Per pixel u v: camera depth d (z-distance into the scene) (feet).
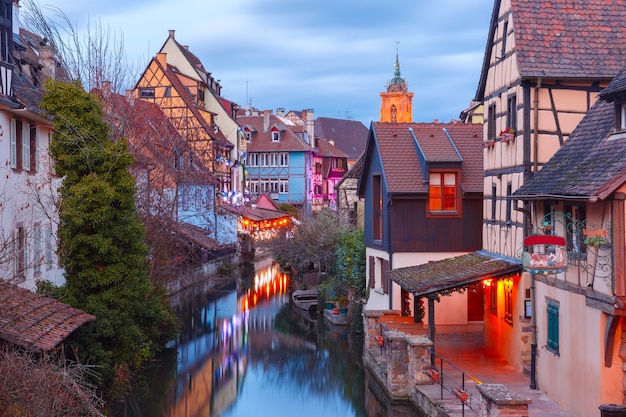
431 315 61.05
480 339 76.07
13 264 60.29
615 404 42.29
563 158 51.57
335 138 303.68
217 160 162.91
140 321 68.95
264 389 67.21
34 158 69.51
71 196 58.03
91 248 57.98
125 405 60.49
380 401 62.28
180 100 160.04
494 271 59.11
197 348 83.87
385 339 65.10
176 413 58.95
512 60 60.08
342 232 113.19
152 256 81.56
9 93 59.93
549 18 59.67
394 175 79.87
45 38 81.20
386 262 82.64
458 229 79.30
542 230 48.98
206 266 138.62
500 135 61.21
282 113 299.38
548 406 49.98
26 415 35.42
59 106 57.98
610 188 40.22
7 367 35.78
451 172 79.20
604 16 59.98
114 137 82.17
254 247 182.19
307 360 78.23
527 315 59.00
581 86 57.72
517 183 59.36
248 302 118.01
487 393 40.42
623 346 42.55
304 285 128.98
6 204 60.49
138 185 87.35
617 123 46.24
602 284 42.73
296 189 243.19
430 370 55.93
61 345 50.78
